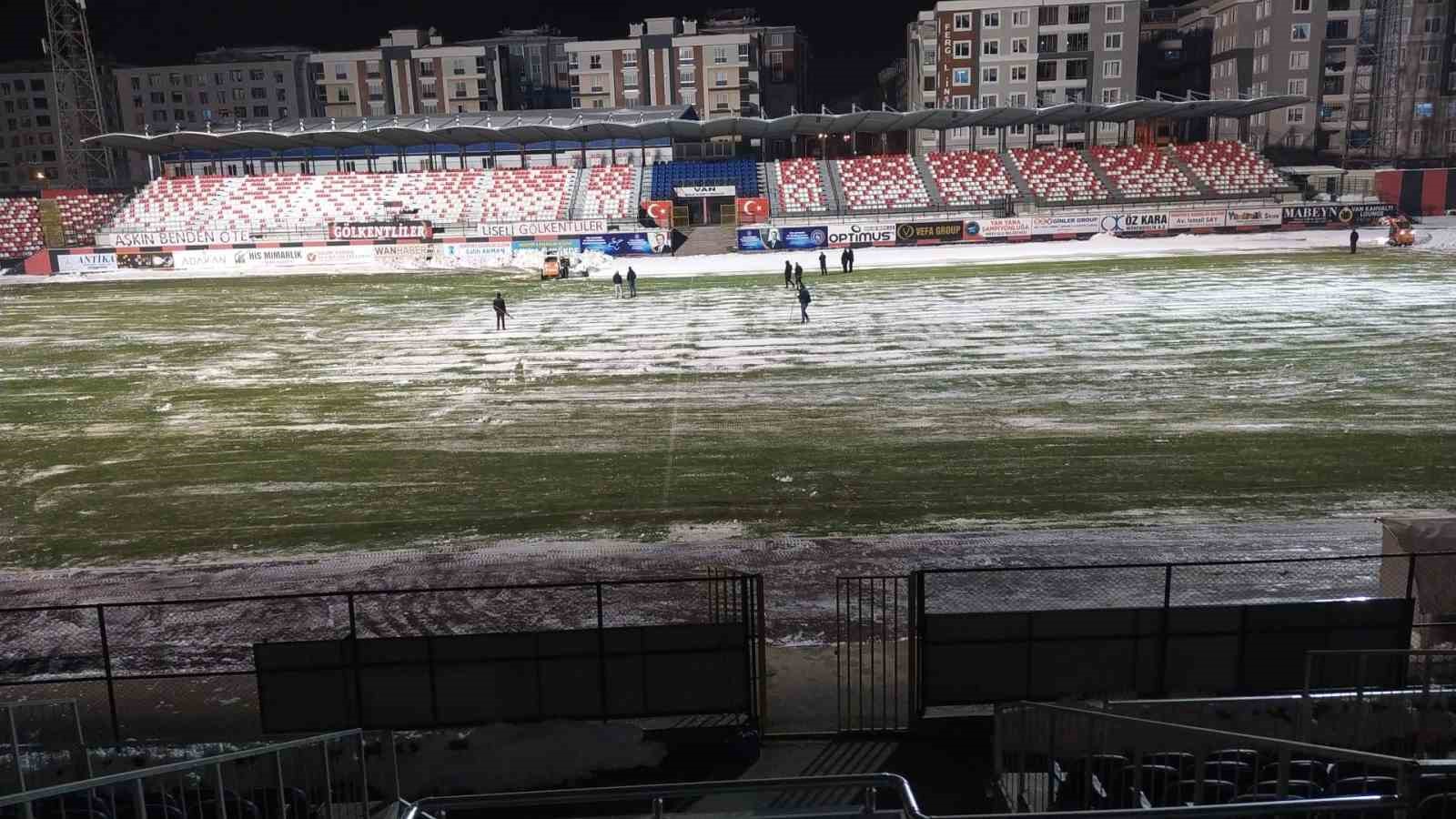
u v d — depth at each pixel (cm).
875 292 4222
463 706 974
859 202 6869
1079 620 965
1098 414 2231
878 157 7306
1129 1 8619
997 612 967
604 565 1493
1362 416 2144
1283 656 965
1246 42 8812
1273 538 1505
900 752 952
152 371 3025
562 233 6209
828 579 1417
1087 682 980
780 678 1132
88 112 10106
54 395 2738
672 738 965
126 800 822
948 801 870
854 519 1658
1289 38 8456
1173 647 967
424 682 969
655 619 1298
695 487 1844
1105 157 7181
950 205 6800
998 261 5191
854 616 1294
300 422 2381
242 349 3366
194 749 883
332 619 1327
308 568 1515
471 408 2472
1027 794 829
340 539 1636
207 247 6066
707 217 7294
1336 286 3906
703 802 874
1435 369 2520
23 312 4372
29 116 11969
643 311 3938
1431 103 8412
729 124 6894
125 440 2266
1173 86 10356
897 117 6831
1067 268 4778
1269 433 2047
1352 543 1472
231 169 8475
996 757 860
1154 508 1652
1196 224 6081
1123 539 1523
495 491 1850
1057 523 1600
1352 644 962
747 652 970
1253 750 733
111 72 12000
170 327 3869
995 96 8925
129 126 11969
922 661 980
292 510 1780
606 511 1731
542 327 3641
